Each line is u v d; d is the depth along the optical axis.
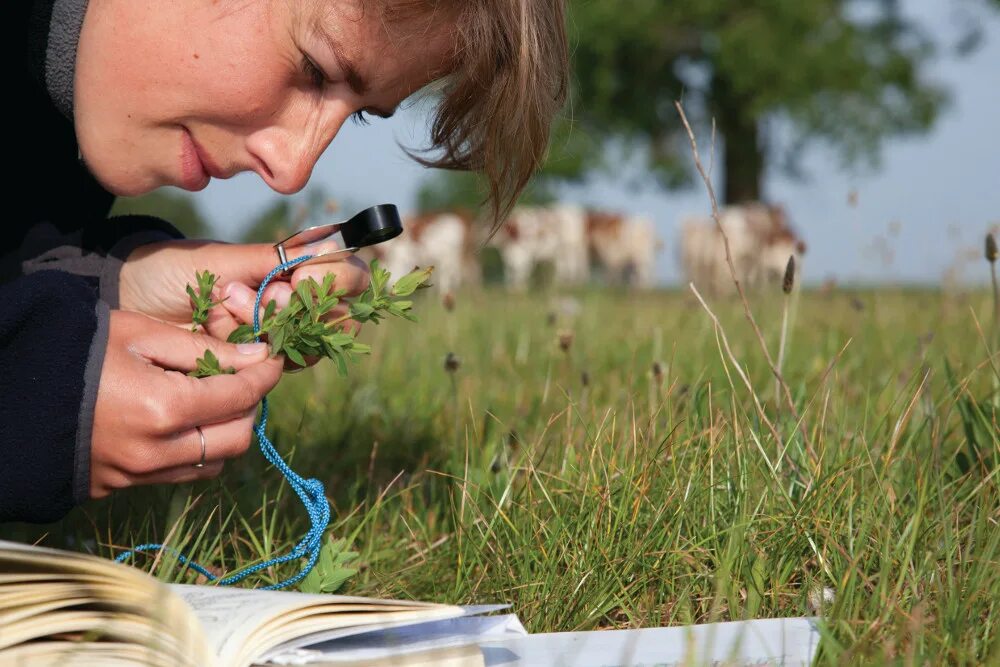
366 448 2.14
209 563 1.44
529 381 2.80
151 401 1.15
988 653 1.07
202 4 1.24
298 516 1.72
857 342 3.04
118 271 1.53
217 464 1.26
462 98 1.43
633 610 1.32
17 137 1.57
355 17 1.23
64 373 1.13
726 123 17.98
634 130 17.72
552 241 17.44
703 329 3.17
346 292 1.37
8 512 1.17
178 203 12.66
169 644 0.89
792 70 16.09
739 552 1.33
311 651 0.95
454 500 1.67
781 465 1.55
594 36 16.59
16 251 1.60
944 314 3.38
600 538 1.39
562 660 1.02
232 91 1.26
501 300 5.62
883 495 1.38
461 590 1.41
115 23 1.27
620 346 3.29
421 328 3.84
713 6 16.19
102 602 0.92
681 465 1.53
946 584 1.20
